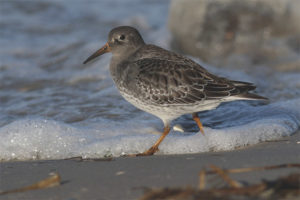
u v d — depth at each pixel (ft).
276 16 80.64
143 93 36.37
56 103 50.21
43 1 103.19
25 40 80.28
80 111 46.91
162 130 41.50
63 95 53.31
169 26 83.82
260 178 25.08
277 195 22.09
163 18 100.22
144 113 45.98
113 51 39.75
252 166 27.86
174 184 25.39
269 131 37.50
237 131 37.01
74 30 89.15
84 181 27.22
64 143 38.11
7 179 29.07
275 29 81.00
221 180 24.82
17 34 83.41
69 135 38.96
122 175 28.04
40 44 78.07
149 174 27.78
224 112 46.09
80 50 74.23
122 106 48.14
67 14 98.48
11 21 89.92
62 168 31.19
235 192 22.11
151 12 104.17
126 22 96.17
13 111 48.14
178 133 40.73
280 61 73.87
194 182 25.38
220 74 62.28
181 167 28.86
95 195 24.54
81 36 84.94
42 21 92.12
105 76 59.98
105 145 37.22
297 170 26.17
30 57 71.82
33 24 89.66
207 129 37.63
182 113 36.96
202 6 80.48
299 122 41.55
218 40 80.69
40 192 25.45
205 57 79.66
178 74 35.94
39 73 64.34
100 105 48.70
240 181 24.71
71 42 78.38
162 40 81.05
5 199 24.59
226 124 42.57
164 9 106.73
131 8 106.63
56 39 81.92
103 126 42.04
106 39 82.07
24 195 25.05
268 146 34.65
